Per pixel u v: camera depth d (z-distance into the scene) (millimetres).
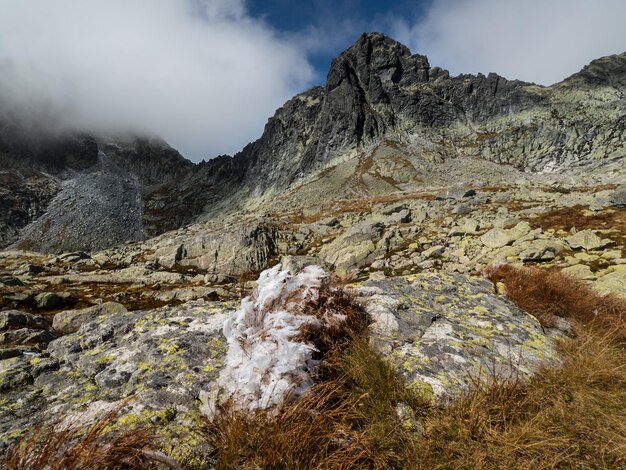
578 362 3809
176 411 2900
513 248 18000
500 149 118875
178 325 4613
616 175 59406
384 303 5281
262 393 2914
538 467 2568
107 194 184875
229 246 29922
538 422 2887
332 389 3152
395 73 156875
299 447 2490
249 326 3898
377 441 2736
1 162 176875
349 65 159125
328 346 3805
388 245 24141
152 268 28438
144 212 176125
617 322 5457
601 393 3283
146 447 2396
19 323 11859
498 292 6613
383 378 3395
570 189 43219
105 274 26000
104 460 2211
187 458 2406
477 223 24609
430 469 2543
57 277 24984
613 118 112562
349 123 135000
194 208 171375
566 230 20484
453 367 3742
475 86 151250
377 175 103562
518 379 3488
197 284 23266
